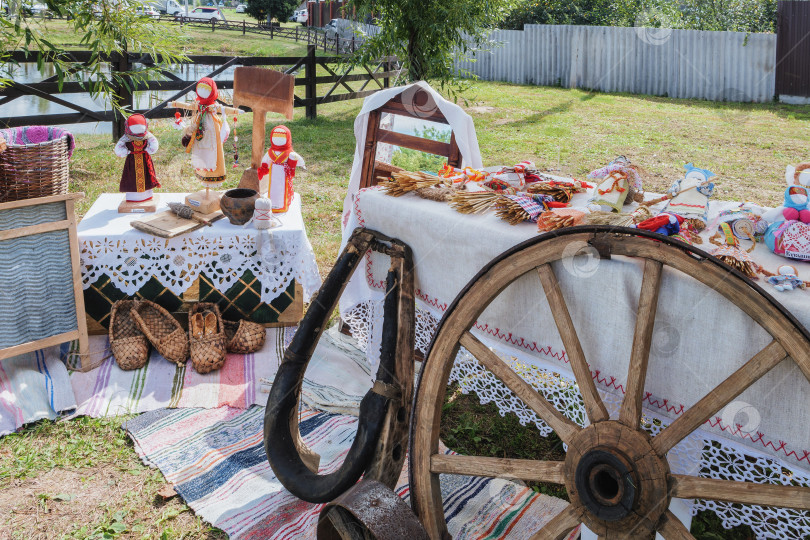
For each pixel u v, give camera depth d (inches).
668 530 69.1
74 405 119.7
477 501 99.8
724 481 67.7
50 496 98.8
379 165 150.0
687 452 81.4
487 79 300.7
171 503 98.9
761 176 169.3
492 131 211.5
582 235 78.6
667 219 81.4
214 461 107.3
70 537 91.2
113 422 116.7
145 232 139.2
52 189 124.0
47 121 296.2
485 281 85.9
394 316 100.9
